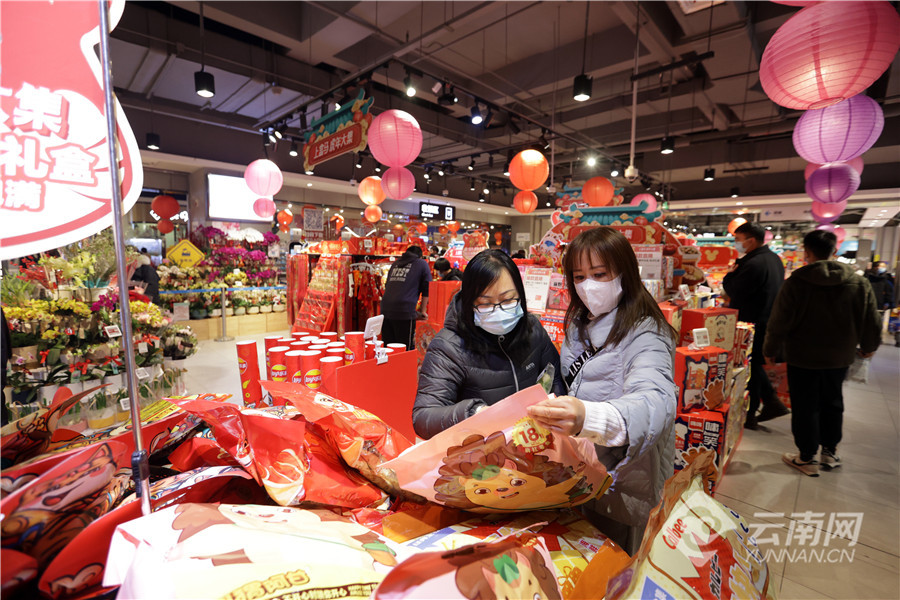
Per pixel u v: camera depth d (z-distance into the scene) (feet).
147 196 32.37
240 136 32.04
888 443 10.53
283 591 1.32
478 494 2.14
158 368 10.94
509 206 57.98
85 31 1.81
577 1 18.93
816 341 8.52
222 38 21.21
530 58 24.52
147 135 25.99
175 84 24.57
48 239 1.76
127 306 1.64
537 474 2.07
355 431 2.25
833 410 8.93
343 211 43.09
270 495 2.04
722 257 17.26
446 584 1.28
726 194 43.04
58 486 1.45
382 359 5.44
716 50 20.63
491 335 4.13
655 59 21.61
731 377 8.47
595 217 9.89
